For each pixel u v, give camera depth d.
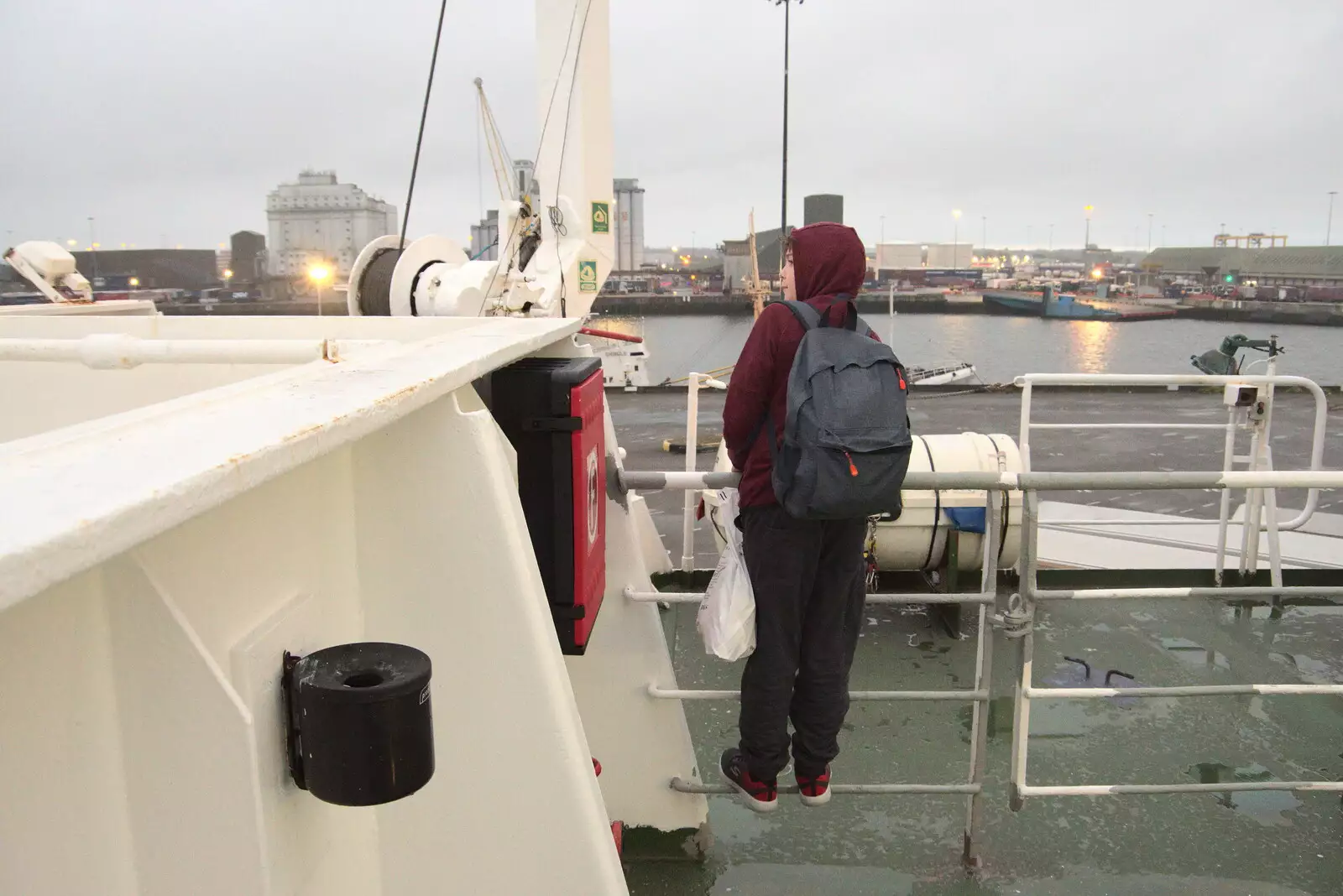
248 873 0.89
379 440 1.32
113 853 0.80
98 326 2.73
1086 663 3.97
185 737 0.84
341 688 0.93
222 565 0.92
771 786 2.37
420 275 4.86
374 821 1.36
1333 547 5.66
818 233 2.17
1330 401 12.39
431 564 1.33
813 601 2.29
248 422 0.82
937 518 4.38
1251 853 2.62
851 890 2.46
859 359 2.03
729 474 2.36
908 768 3.10
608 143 5.05
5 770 0.66
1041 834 2.72
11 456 0.68
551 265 4.92
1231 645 4.15
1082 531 5.95
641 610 2.47
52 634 0.72
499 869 1.39
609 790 2.54
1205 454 9.30
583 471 1.89
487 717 1.36
